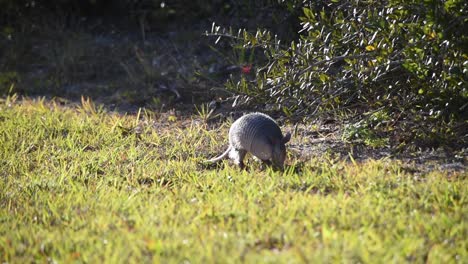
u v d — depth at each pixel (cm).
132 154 1251
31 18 2094
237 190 1018
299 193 973
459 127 1197
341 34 1223
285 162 1165
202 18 2014
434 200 933
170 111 1582
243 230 855
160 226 873
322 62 1191
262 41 1291
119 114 1596
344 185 1016
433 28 1117
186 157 1256
